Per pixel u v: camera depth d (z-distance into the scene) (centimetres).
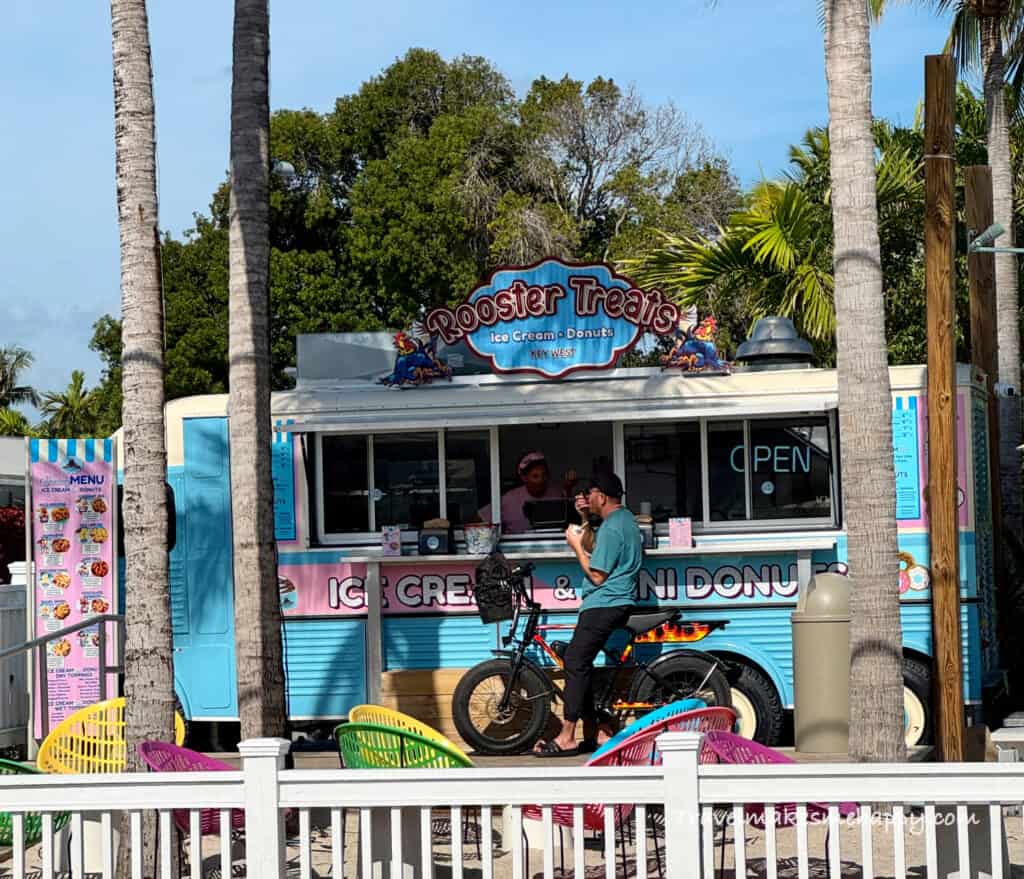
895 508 734
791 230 1523
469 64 3412
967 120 1817
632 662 944
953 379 815
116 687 1008
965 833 515
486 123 3119
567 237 2912
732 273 1579
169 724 628
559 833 665
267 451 786
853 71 738
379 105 3281
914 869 654
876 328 734
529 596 977
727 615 969
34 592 1011
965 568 951
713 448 998
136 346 635
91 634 995
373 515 1017
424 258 3025
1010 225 1584
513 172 3114
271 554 784
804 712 895
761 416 984
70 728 750
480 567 955
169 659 631
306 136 3244
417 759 611
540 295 1001
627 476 1007
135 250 638
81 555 1004
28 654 1005
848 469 737
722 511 995
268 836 528
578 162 3122
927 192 819
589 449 1011
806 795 514
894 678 725
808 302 1498
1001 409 1249
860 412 732
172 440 1020
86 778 538
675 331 991
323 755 960
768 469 992
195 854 536
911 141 1698
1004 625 1133
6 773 710
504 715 937
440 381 1009
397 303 3092
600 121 3073
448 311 1008
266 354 789
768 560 967
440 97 3362
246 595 777
